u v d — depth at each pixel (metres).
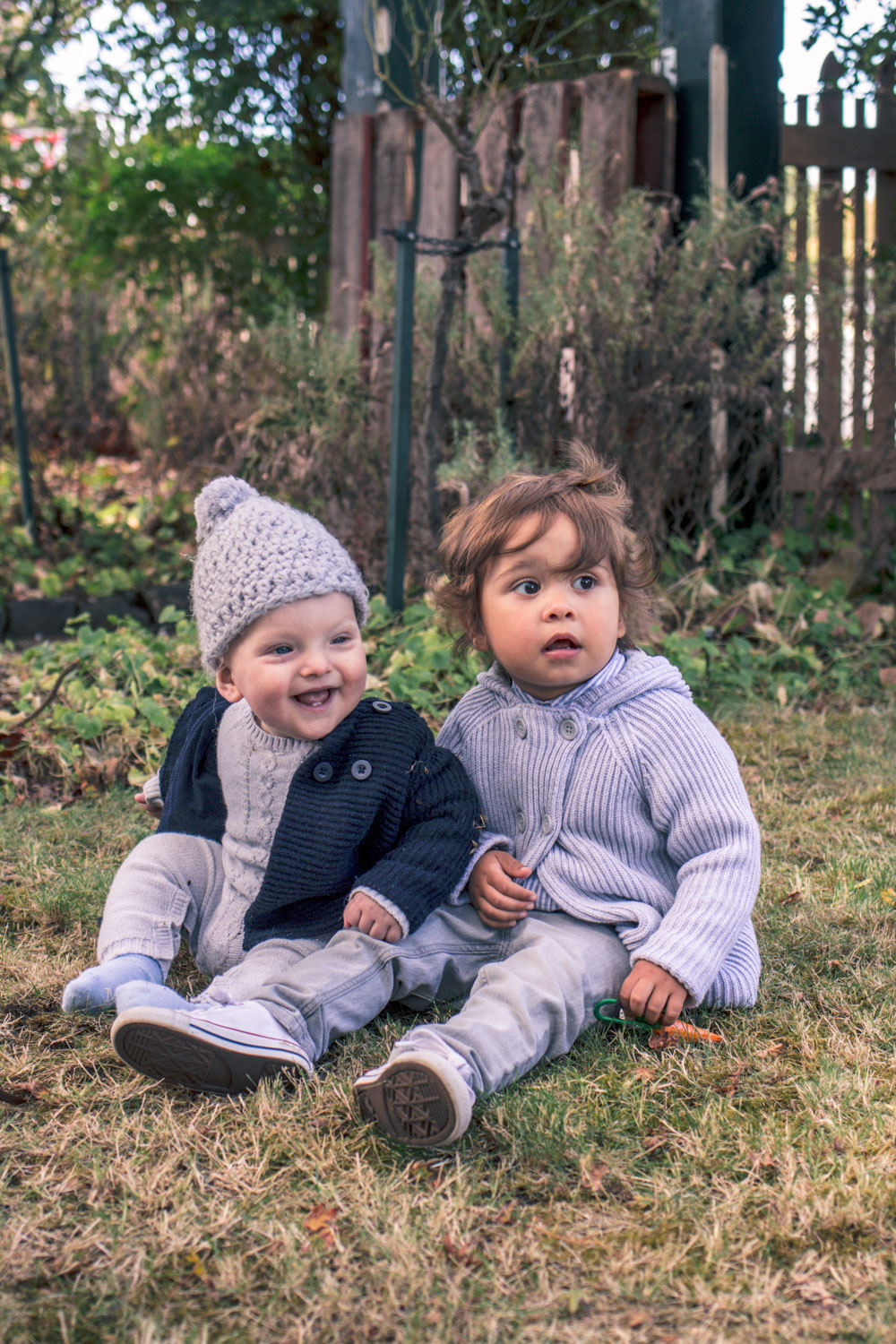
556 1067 1.86
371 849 2.05
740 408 5.08
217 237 9.00
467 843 2.02
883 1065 1.83
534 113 5.38
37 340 6.28
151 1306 1.36
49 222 8.40
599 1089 1.79
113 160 8.80
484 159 5.55
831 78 5.29
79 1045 1.94
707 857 1.95
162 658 3.91
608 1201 1.53
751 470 5.07
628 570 2.15
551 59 8.00
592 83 5.21
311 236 9.06
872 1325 1.31
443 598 2.28
